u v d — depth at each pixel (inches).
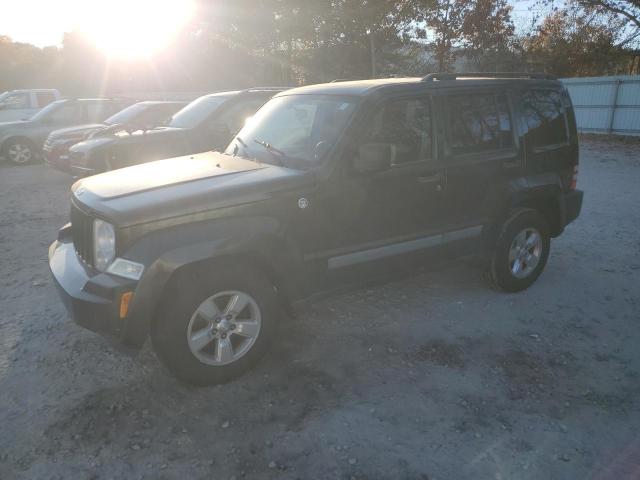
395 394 134.3
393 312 181.2
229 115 337.1
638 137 722.8
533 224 193.2
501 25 989.8
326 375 143.3
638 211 319.0
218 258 133.6
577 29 1036.5
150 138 323.0
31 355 154.1
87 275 130.8
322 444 116.1
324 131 153.1
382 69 1190.9
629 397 133.6
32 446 116.3
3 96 721.0
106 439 118.3
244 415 126.3
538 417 125.5
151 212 123.7
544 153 193.8
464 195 173.6
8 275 218.7
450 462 110.8
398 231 162.2
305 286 147.3
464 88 173.9
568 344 159.9
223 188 132.9
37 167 532.4
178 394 135.0
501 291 196.2
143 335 125.3
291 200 139.3
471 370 145.6
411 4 1003.9
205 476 107.2
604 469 109.0
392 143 156.3
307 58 1237.7
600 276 214.8
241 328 138.3
